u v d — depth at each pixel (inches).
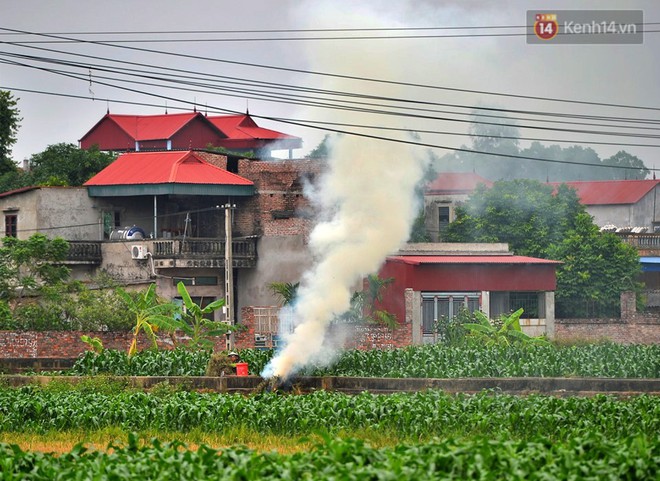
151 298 3161.9
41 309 3238.2
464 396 2237.9
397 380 2413.9
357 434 1900.8
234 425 1984.5
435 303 3622.0
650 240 4842.5
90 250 3863.2
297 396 2135.8
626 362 2851.9
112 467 1409.9
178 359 2758.4
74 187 3998.5
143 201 4074.8
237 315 3905.0
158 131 5369.1
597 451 1453.0
